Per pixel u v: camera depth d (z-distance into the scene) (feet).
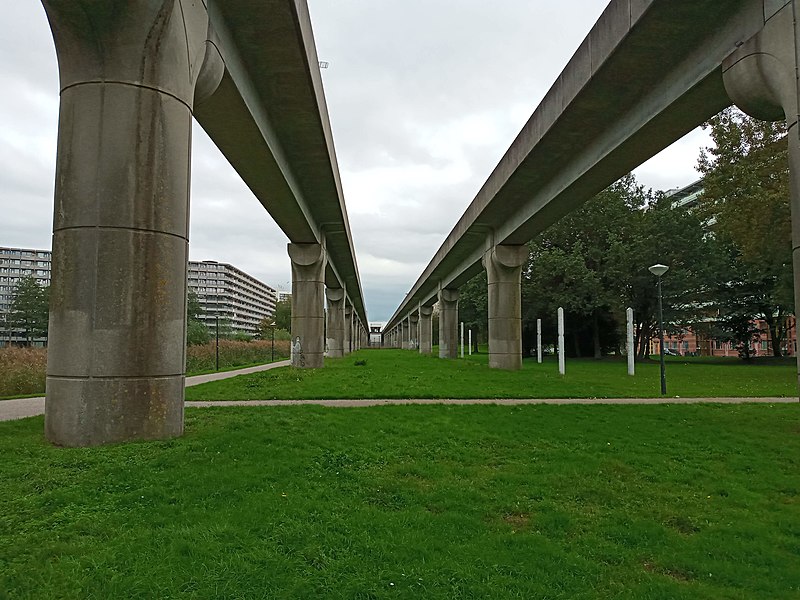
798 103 32.30
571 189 67.15
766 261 112.16
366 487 23.90
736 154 89.35
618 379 80.23
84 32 28.68
